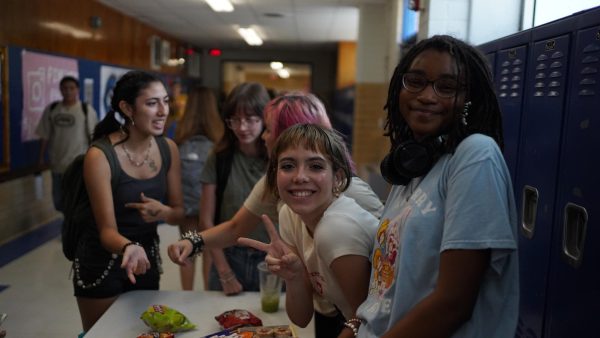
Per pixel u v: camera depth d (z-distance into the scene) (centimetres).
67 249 205
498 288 95
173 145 217
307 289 152
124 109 192
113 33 822
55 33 622
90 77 725
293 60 1435
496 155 94
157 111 192
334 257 127
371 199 156
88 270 194
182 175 304
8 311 351
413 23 499
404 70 111
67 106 540
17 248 496
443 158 102
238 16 850
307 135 132
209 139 311
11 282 406
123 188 194
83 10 705
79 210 196
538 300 154
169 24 976
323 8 746
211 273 234
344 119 933
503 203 91
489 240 88
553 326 144
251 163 233
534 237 157
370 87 714
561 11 231
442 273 92
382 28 705
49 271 434
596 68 125
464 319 92
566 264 137
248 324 162
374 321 106
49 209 611
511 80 177
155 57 1030
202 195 241
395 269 103
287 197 134
